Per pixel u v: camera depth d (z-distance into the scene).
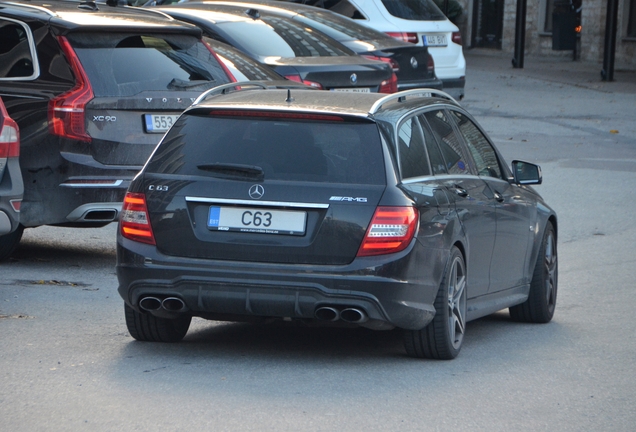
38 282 14.64
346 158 10.42
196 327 12.64
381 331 12.62
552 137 32.16
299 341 11.95
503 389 10.02
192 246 10.39
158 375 10.13
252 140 10.65
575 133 33.12
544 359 11.39
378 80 22.89
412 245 10.21
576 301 15.02
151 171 10.76
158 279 10.41
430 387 9.99
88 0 16.94
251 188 10.34
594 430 8.80
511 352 11.72
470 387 10.04
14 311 12.84
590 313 14.23
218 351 11.26
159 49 16.27
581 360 11.38
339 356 11.20
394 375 10.40
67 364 10.47
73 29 15.34
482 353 11.62
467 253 11.40
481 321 13.87
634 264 17.56
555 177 25.88
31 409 8.96
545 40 63.50
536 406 9.46
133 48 15.95
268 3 27.81
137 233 10.60
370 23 31.61
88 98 15.11
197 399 9.34
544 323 13.72
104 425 8.54
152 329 11.35
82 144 15.09
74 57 15.29
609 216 21.75
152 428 8.48
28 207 15.30
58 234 18.92
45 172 15.18
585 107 39.22
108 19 16.03
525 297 13.43
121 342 11.51
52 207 15.20
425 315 10.51
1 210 13.73
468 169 12.25
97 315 12.83
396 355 11.34
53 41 15.43
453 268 10.98
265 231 10.26
